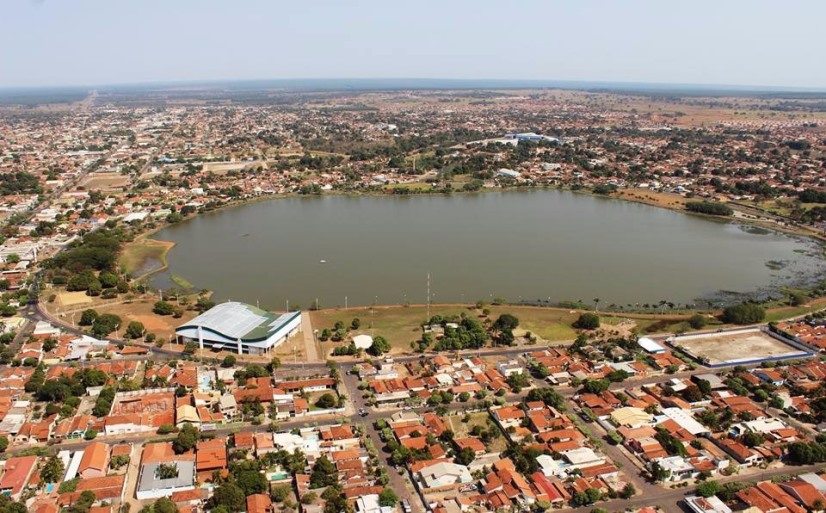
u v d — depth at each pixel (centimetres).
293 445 15362
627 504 13700
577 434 16162
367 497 13475
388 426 16575
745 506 13400
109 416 16525
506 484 13962
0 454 15225
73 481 13725
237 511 13162
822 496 13638
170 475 14025
